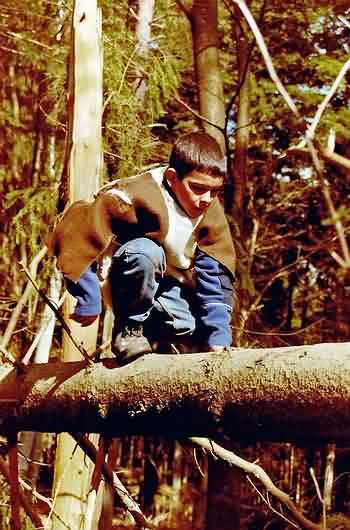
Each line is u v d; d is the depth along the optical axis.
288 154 1.40
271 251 14.24
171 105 12.47
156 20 9.84
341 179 10.57
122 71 7.67
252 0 8.98
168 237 2.82
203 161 2.77
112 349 2.69
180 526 13.98
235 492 6.74
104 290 2.89
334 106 10.38
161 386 2.45
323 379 2.02
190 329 3.06
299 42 9.70
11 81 12.08
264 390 2.14
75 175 4.69
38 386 2.88
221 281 3.04
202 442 3.80
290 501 3.81
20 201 11.07
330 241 2.80
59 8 8.06
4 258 10.74
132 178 2.86
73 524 4.79
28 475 8.99
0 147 12.16
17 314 4.49
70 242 2.76
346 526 6.35
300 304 15.09
